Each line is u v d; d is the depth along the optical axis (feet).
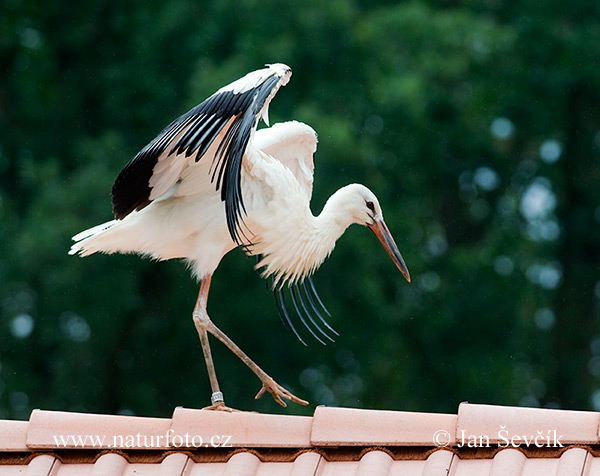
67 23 63.52
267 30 56.29
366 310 55.98
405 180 60.03
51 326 56.13
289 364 57.72
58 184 54.54
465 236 66.90
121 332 57.52
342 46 58.44
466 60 61.46
